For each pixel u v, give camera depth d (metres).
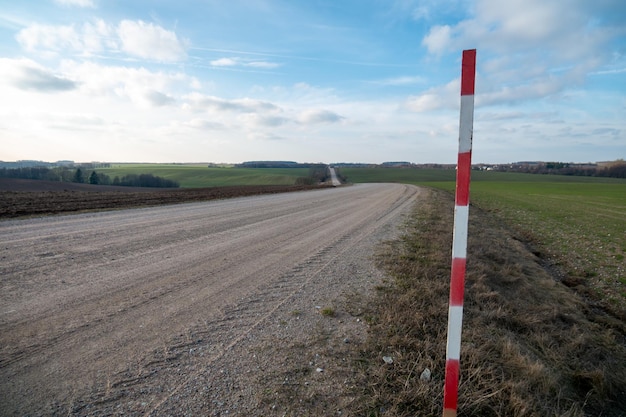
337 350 3.27
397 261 6.48
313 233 9.52
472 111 1.96
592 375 3.53
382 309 4.23
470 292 5.02
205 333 3.54
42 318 3.72
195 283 5.05
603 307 6.53
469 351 3.22
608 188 54.41
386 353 3.24
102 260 6.05
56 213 11.52
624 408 3.33
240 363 3.01
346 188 42.81
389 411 2.49
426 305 4.34
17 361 2.91
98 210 12.89
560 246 11.73
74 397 2.50
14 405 2.39
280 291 4.84
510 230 14.63
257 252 7.11
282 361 3.06
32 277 5.02
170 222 10.62
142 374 2.80
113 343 3.27
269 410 2.44
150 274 5.39
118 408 2.40
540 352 3.90
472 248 8.00
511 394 2.73
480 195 36.69
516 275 6.77
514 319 4.50
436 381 2.82
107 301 4.26
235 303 4.36
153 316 3.89
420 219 12.66
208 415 2.36
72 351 3.10
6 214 10.70
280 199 21.77
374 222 11.84
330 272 5.81
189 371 2.87
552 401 2.96
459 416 2.53
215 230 9.51
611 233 14.20
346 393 2.66
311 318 3.98
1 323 3.58
